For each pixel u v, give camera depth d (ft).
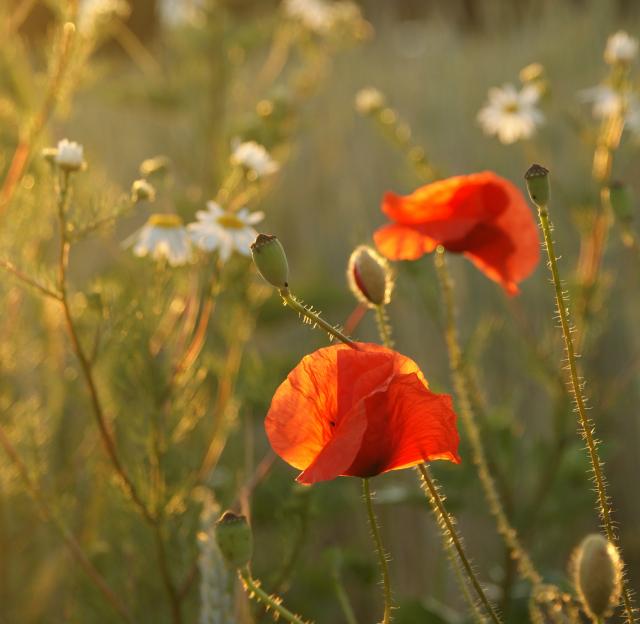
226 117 5.48
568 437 4.07
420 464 2.41
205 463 3.51
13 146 3.79
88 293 3.14
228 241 3.20
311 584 3.99
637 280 5.19
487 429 3.90
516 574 4.07
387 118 4.44
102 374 3.42
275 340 5.34
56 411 3.91
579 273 4.22
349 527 4.80
